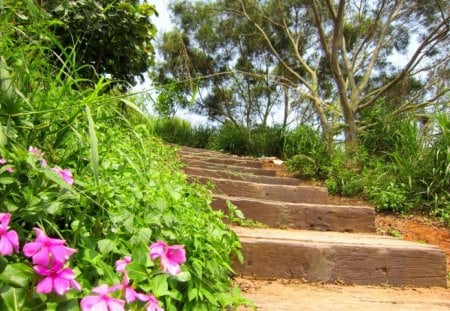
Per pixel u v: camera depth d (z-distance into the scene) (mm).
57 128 1469
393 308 2027
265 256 2451
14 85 1330
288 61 13789
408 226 3869
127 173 1875
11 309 932
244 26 13555
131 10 4203
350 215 3375
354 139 5941
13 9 1566
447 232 3762
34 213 1151
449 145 4316
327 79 14188
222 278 1824
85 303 933
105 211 1404
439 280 2535
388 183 4531
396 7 8867
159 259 1229
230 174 4352
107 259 1368
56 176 1107
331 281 2471
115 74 4297
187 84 2043
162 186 1944
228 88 14586
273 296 2113
